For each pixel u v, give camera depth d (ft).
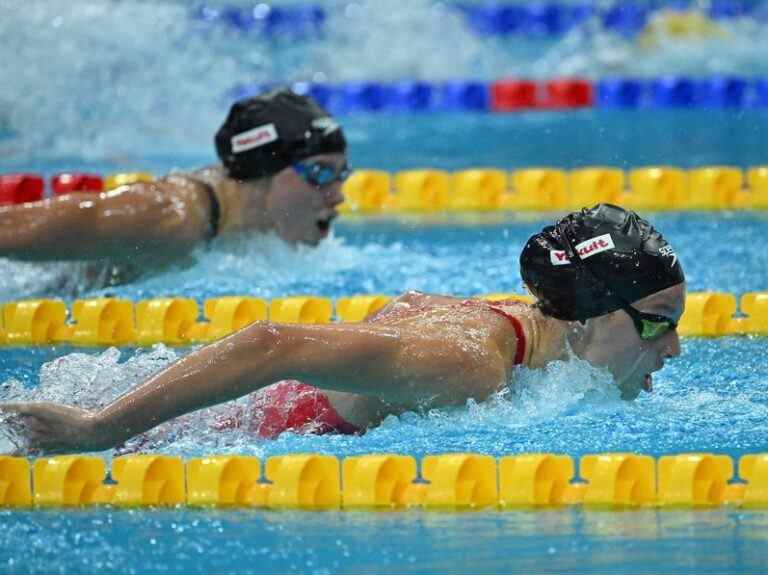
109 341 59.00
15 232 60.90
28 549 36.37
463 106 115.14
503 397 43.04
